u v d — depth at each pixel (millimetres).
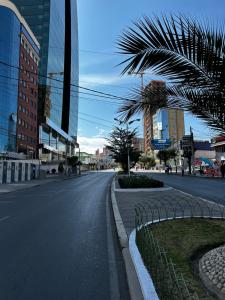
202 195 17406
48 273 5117
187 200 14047
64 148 115062
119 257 6027
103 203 15172
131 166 41938
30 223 9695
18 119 75250
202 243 6039
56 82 101938
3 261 5758
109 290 4441
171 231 7301
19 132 76000
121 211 11461
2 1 69312
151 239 6223
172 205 12539
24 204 15070
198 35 4828
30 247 6746
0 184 32062
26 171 42219
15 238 7613
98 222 9859
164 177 43438
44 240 7398
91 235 7949
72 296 4227
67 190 24266
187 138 52281
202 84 5168
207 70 4957
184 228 7594
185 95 5535
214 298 3684
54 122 100938
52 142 101062
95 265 5539
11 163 36469
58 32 104812
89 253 6293
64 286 4574
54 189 25672
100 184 32281
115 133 37688
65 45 115188
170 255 5355
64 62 113625
